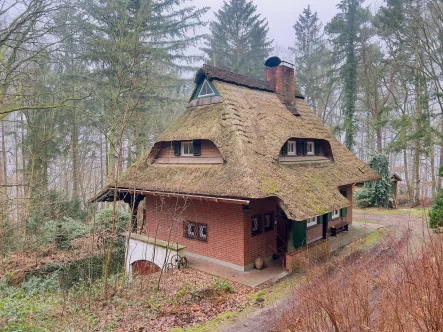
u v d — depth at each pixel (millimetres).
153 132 25500
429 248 5180
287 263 11430
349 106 27281
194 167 13539
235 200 10656
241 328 7570
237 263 11914
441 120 24906
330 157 16672
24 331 7031
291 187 11727
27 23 12648
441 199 12758
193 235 13703
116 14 18703
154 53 18844
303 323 4949
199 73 14953
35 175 17141
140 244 13672
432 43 22922
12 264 13422
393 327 3717
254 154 12180
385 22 23578
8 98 13727
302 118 17688
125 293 9734
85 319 8047
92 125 21891
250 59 35062
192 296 9266
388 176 23812
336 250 13305
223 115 13414
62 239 15875
